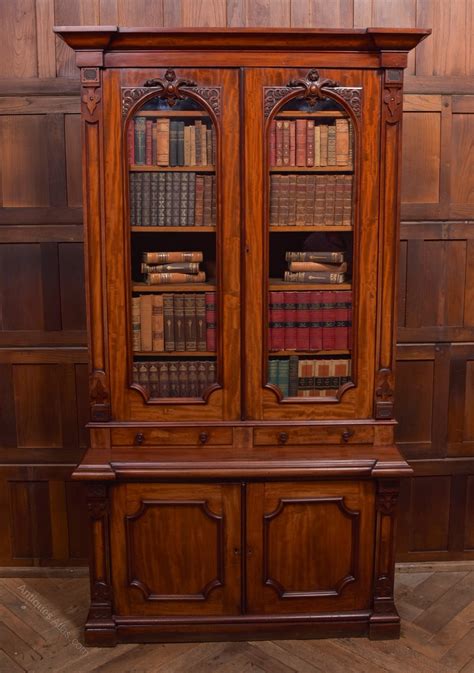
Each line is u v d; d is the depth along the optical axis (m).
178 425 2.45
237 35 2.23
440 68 2.83
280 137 2.35
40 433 3.01
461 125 2.87
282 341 2.45
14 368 2.97
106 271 2.38
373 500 2.46
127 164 2.33
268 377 2.47
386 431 2.48
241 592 2.50
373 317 2.43
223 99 2.30
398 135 2.33
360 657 2.44
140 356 2.45
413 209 2.90
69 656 2.45
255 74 2.29
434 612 2.73
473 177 2.91
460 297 2.98
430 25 2.80
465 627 2.63
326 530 2.48
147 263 2.41
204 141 2.35
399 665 2.39
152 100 2.31
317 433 2.48
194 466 2.37
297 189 2.38
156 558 2.48
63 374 2.96
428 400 3.03
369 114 2.32
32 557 3.07
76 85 2.79
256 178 2.34
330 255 2.42
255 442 2.47
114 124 2.30
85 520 3.04
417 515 3.09
